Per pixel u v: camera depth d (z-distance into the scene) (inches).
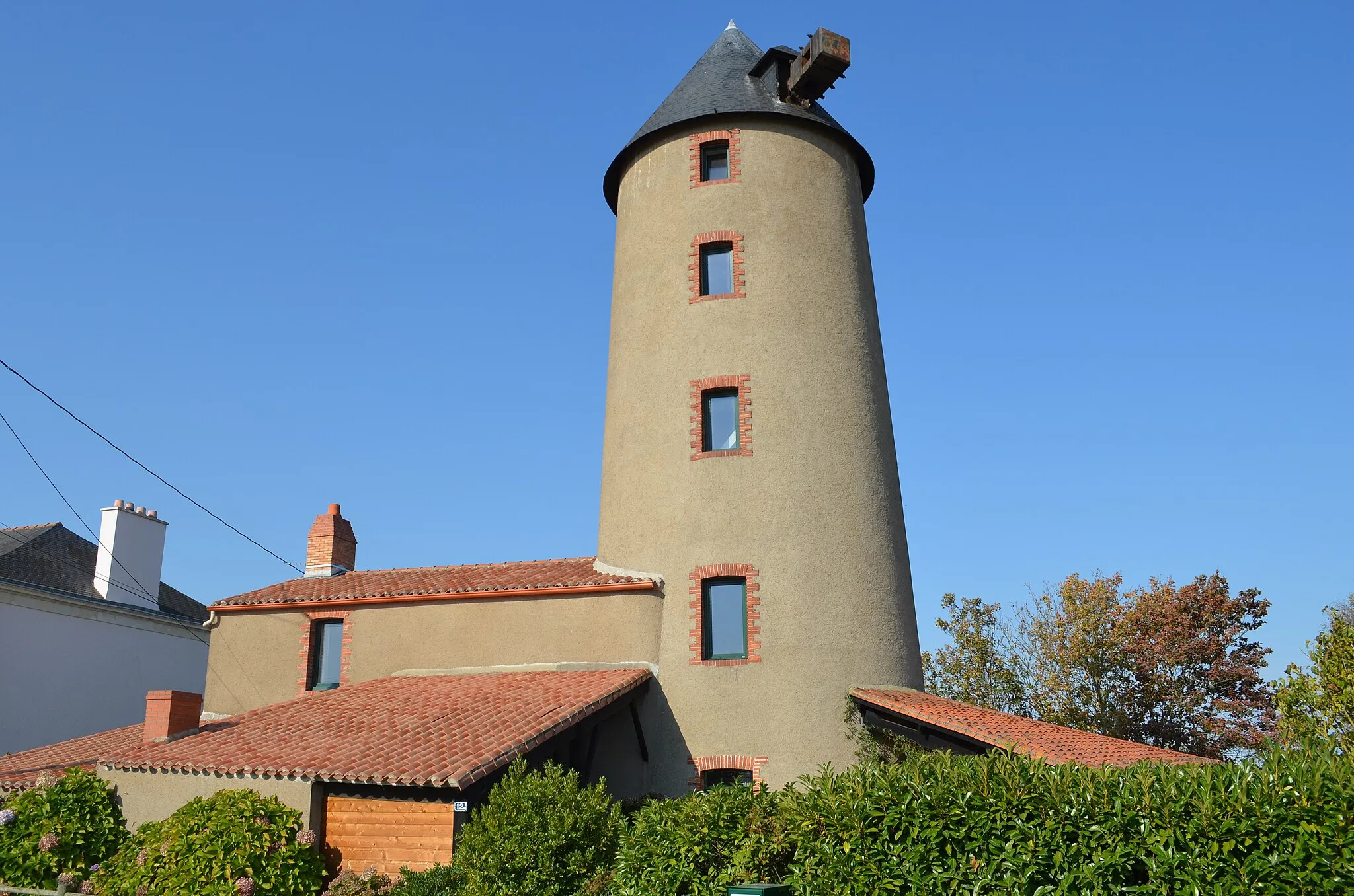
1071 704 1268.5
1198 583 1333.7
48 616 1106.7
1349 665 665.6
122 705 1181.7
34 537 1248.8
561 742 691.4
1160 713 1277.1
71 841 650.2
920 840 398.0
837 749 762.2
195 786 658.8
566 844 511.5
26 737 1059.9
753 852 423.8
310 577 1080.8
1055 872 374.0
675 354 879.1
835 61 909.2
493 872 504.7
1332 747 395.2
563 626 847.7
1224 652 1288.1
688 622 807.1
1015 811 387.5
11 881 629.0
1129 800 371.2
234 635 960.9
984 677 1325.0
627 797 776.3
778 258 890.7
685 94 962.1
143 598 1241.4
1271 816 344.8
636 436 880.3
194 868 581.3
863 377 888.3
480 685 796.6
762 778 754.8
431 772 589.3
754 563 807.1
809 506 822.5
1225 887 342.6
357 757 631.8
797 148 934.4
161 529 1280.8
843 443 851.4
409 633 896.9
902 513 897.5
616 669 813.9
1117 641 1273.4
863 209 994.7
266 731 713.6
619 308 943.7
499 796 535.2
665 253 912.9
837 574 810.8
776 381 853.8
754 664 783.1
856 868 402.0
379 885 583.8
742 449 837.2
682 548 826.2
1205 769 375.9
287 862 592.7
